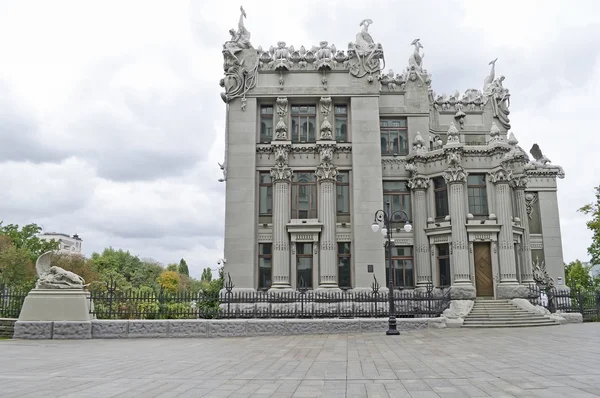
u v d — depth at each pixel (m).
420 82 38.59
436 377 11.43
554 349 16.72
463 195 34.34
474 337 21.69
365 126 35.66
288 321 24.27
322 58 36.09
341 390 10.05
